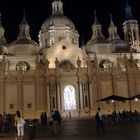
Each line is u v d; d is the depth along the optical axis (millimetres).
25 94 77375
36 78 78625
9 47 95250
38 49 95688
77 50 86562
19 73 78062
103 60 95625
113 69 82938
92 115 77438
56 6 103000
